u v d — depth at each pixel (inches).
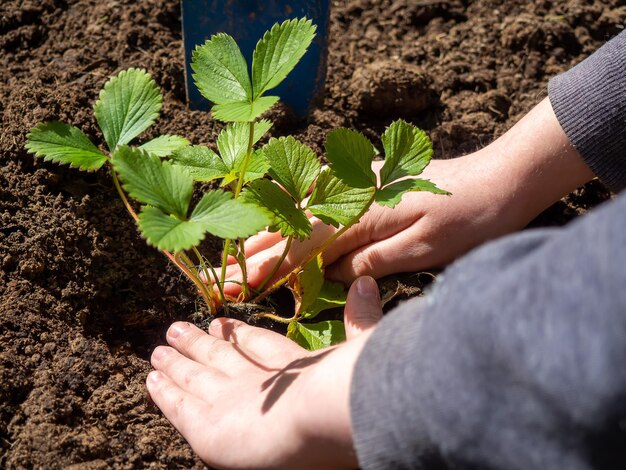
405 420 15.4
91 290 22.3
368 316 20.5
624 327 13.2
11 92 24.9
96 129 24.5
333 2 29.9
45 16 27.6
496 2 29.7
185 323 21.8
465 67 28.0
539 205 22.6
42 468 18.6
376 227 22.3
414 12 29.5
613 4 29.9
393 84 26.5
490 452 14.4
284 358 20.1
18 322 20.7
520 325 13.9
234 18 24.7
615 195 25.3
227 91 18.8
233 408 19.1
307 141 25.6
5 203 22.4
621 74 21.4
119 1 28.3
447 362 14.6
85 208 23.1
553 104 22.1
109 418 20.0
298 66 25.5
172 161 20.9
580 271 13.6
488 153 22.8
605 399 13.3
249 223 17.4
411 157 19.9
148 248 23.4
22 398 19.7
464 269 14.8
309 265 21.6
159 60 26.5
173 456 19.5
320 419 17.1
